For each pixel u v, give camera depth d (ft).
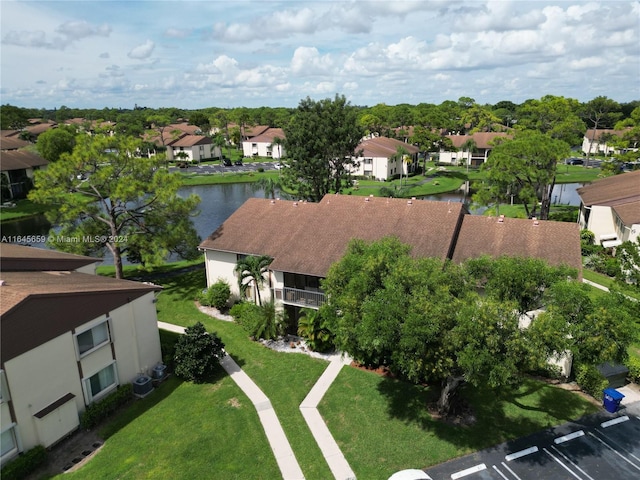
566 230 95.76
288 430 67.26
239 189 292.81
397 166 322.14
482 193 172.65
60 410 63.93
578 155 408.67
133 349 77.71
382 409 71.72
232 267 113.09
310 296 96.48
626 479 57.52
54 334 63.05
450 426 67.51
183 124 559.79
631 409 71.26
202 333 82.58
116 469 59.47
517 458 61.16
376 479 57.98
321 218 113.60
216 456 61.93
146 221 123.54
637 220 131.13
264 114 617.62
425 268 61.41
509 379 53.16
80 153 116.26
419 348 53.16
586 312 54.39
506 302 54.75
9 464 57.11
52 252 101.04
